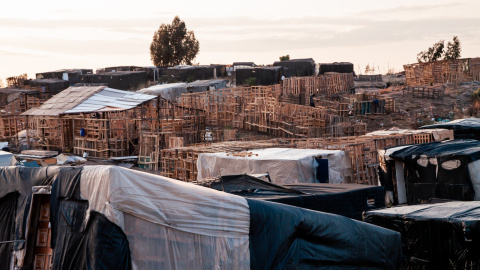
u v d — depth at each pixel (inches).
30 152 1529.3
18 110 2549.2
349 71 3410.4
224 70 3641.7
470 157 839.7
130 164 1654.8
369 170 1153.4
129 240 375.6
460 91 2508.6
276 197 692.7
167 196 386.9
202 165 1173.1
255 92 2283.5
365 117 2215.8
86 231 383.2
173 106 1851.6
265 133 2064.5
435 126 1392.7
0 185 460.1
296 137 1913.1
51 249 449.1
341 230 463.5
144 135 1675.7
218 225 401.4
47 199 451.2
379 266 487.8
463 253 517.0
